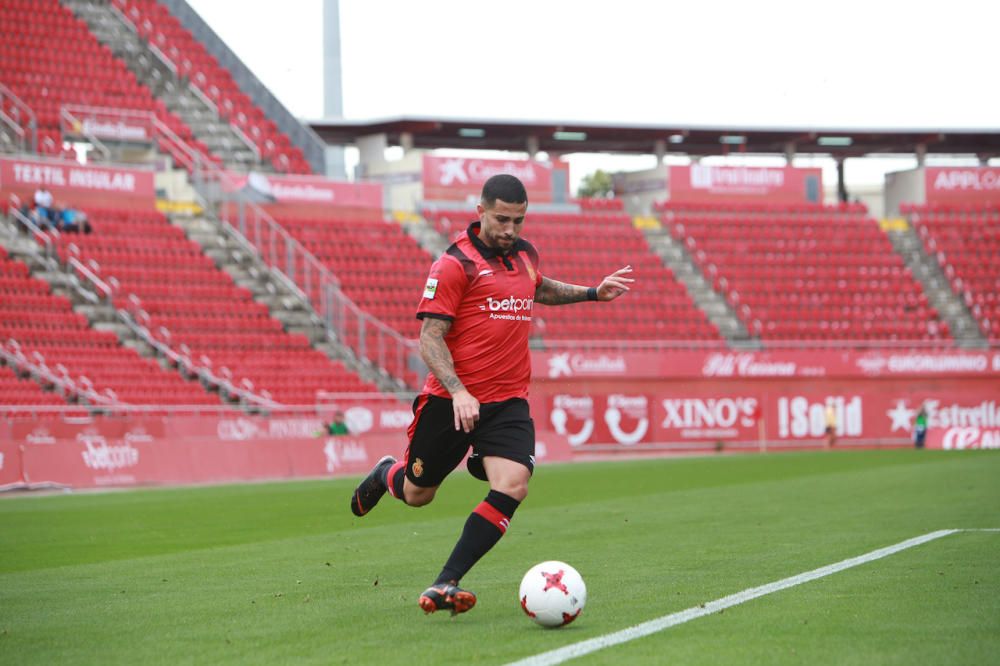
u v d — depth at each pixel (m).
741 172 86.56
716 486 37.25
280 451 48.91
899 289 80.25
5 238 58.44
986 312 79.69
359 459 51.94
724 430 70.31
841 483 36.59
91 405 50.09
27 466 41.34
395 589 15.19
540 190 82.06
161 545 22.41
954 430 68.88
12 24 73.00
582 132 89.50
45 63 71.75
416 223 75.88
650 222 82.56
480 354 12.81
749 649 10.52
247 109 79.44
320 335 63.38
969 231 85.12
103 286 57.53
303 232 70.81
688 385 69.81
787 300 78.19
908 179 89.19
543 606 11.71
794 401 71.56
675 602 13.42
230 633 12.09
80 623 13.04
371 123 85.12
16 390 49.09
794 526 23.02
